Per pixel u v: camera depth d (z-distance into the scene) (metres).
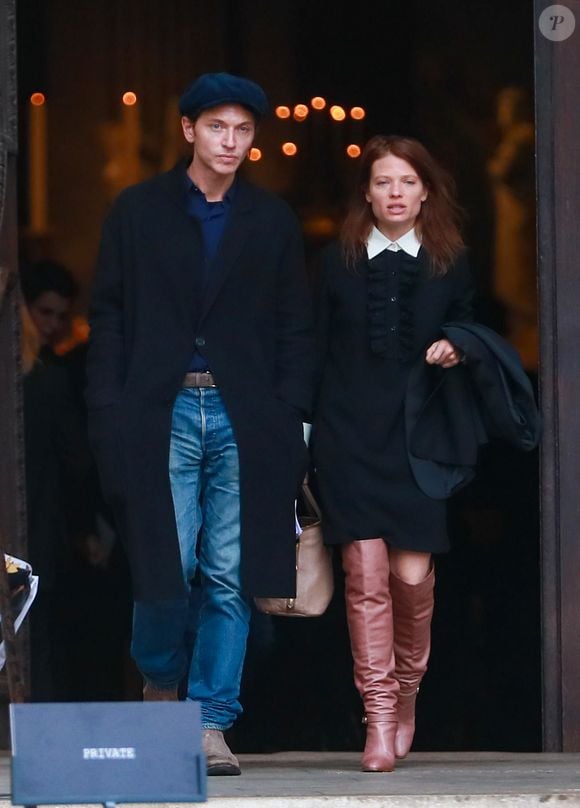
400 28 30.03
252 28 30.56
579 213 17.02
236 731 25.58
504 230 28.44
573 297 17.02
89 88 30.52
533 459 25.77
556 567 16.98
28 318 23.95
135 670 26.06
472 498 26.14
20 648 16.28
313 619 25.88
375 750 15.11
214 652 14.98
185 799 9.66
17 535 16.62
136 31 30.56
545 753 16.89
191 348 14.88
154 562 14.57
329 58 30.47
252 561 14.83
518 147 28.59
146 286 14.92
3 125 16.56
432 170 15.45
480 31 29.11
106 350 15.00
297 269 15.34
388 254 15.48
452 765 15.80
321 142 30.59
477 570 26.11
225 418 14.93
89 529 25.02
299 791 13.62
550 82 17.03
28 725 9.62
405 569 15.54
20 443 16.66
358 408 15.47
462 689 25.86
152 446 14.69
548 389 17.02
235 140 14.84
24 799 9.52
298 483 15.12
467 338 15.23
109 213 15.30
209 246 15.06
